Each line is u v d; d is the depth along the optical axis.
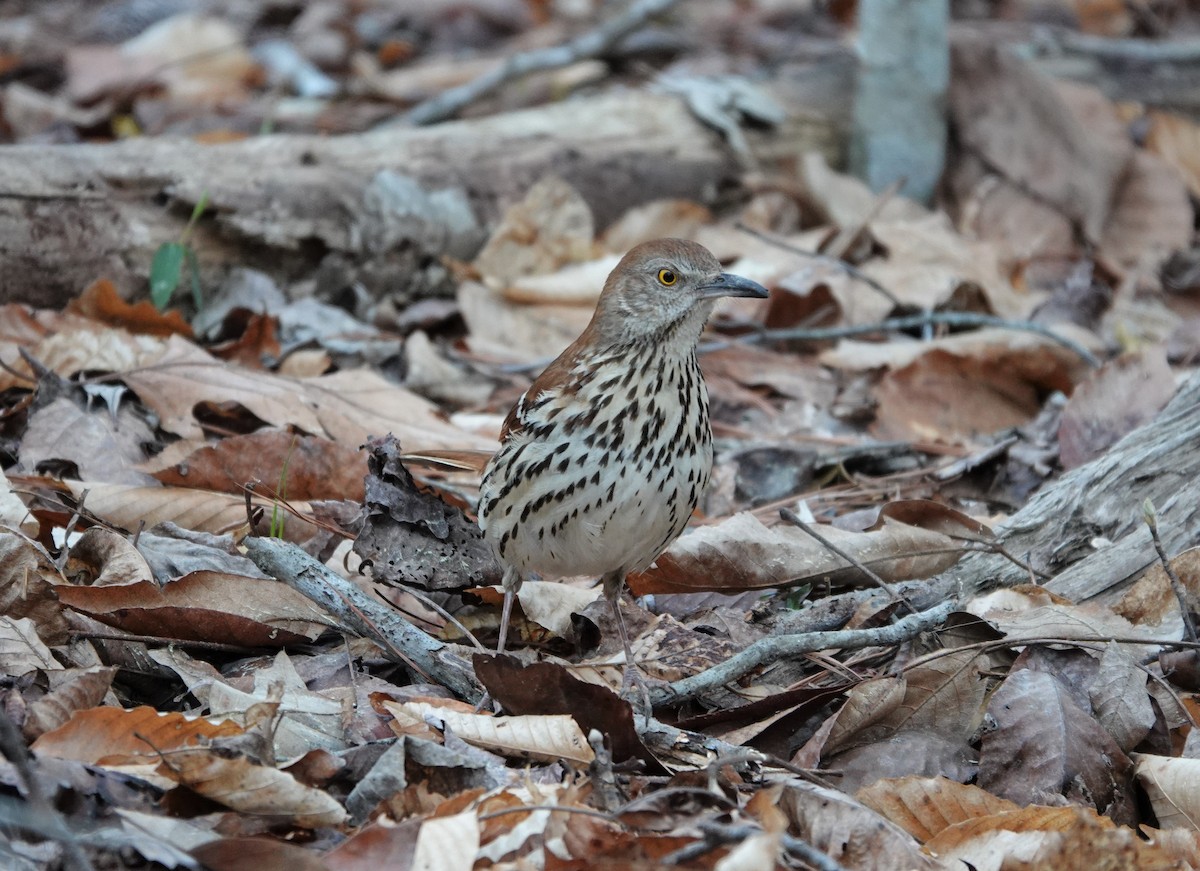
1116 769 7.94
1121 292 16.53
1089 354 13.95
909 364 13.66
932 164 17.75
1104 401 12.16
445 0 26.05
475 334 14.63
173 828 6.42
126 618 8.41
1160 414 10.24
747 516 9.96
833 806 7.04
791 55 21.09
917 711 8.37
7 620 7.89
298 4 25.56
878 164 17.73
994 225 17.42
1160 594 9.12
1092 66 20.19
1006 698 8.14
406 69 23.16
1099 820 7.12
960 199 17.88
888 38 17.38
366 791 6.99
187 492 10.06
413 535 9.61
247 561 9.30
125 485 10.28
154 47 22.36
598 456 8.43
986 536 10.24
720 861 6.23
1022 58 18.86
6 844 6.23
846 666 8.92
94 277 13.45
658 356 8.60
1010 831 7.04
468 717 7.58
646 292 8.61
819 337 14.45
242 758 6.66
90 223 13.38
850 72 18.66
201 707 7.89
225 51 22.36
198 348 11.97
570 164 16.38
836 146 18.20
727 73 20.00
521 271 15.55
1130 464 9.95
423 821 6.54
